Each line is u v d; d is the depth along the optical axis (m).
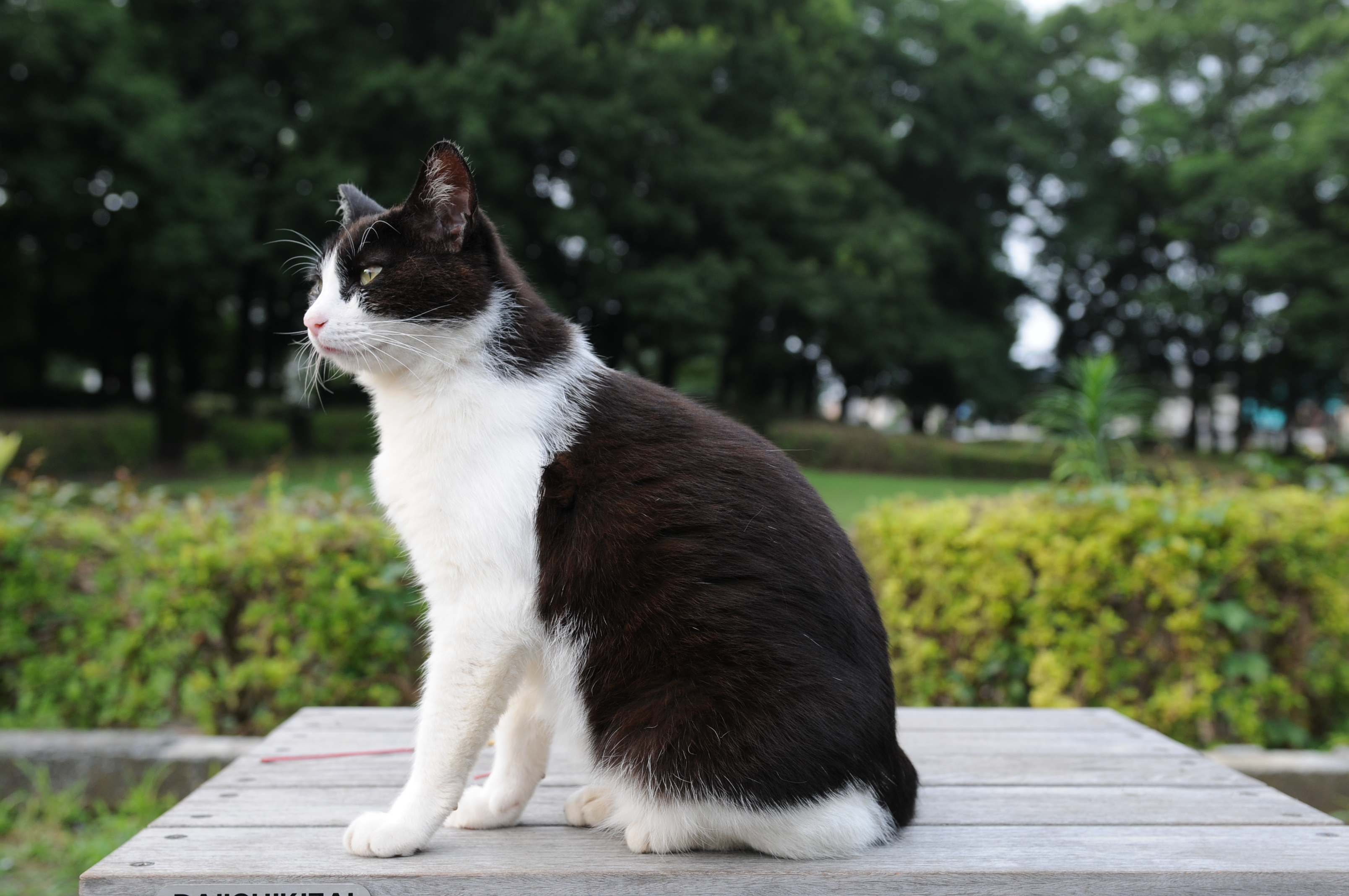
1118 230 28.86
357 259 1.87
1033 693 3.78
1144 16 27.94
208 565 3.64
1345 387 27.41
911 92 26.12
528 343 1.85
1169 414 32.03
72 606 3.83
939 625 4.02
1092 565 3.72
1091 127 27.75
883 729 1.74
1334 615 3.82
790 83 21.23
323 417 18.95
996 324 27.89
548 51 17.30
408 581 3.52
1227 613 3.63
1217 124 27.02
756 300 21.33
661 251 21.53
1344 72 21.19
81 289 17.70
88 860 3.06
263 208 17.88
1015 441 21.84
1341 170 20.59
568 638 1.71
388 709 2.83
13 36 14.15
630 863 1.64
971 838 1.79
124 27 15.66
